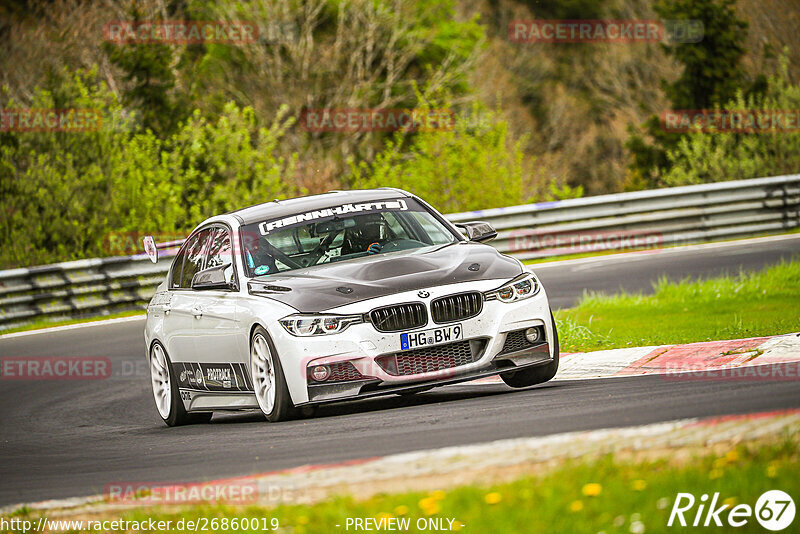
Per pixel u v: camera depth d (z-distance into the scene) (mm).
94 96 77938
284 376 26344
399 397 30719
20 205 70812
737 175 86500
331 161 130750
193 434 28641
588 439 18656
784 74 91500
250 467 21422
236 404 29438
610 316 42500
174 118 97812
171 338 31984
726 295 44375
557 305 47969
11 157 72062
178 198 80562
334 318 25953
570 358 32656
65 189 71062
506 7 171125
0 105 104250
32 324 59688
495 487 16203
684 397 22906
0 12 122875
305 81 137000
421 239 30234
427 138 85188
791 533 13812
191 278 32281
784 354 28078
